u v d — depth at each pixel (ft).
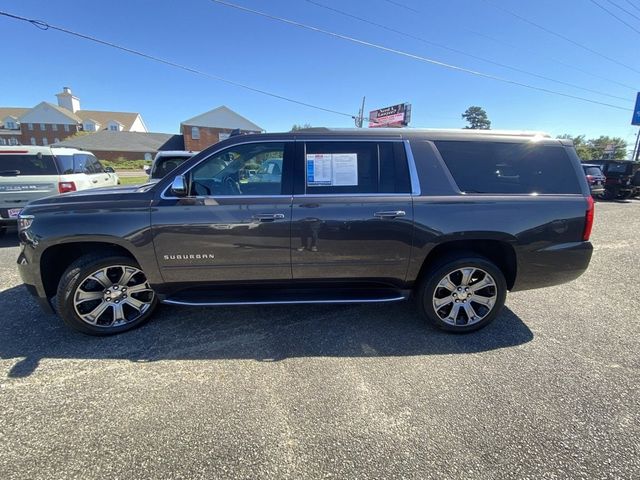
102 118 228.22
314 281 10.55
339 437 6.82
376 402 7.80
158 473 6.02
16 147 21.36
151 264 10.00
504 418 7.34
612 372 8.97
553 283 10.71
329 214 9.93
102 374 8.68
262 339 10.37
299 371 8.89
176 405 7.64
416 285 10.80
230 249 9.98
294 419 7.27
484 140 10.48
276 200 9.92
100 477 5.93
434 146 10.36
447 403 7.78
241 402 7.77
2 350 9.64
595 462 6.31
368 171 10.19
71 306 9.93
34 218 9.76
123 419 7.23
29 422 7.11
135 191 10.37
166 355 9.53
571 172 10.54
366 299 10.46
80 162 26.08
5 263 17.49
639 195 57.67
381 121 109.40
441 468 6.16
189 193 9.98
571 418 7.36
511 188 10.36
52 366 8.96
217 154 10.12
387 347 10.02
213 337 10.46
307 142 10.24
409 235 10.09
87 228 9.64
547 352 9.87
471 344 10.25
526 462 6.30
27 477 5.90
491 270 10.39
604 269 17.65
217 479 5.93
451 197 10.11
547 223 10.23
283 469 6.12
